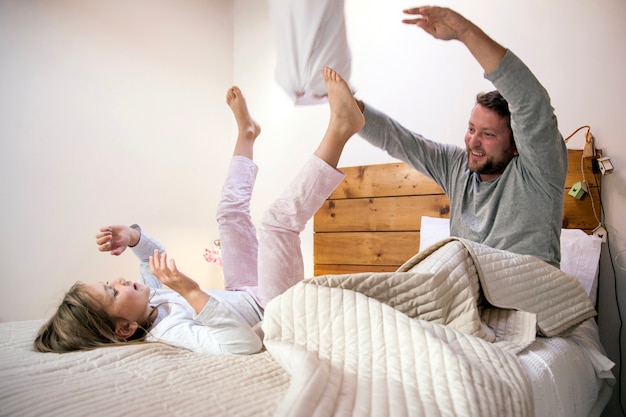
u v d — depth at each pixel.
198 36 3.06
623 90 1.95
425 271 1.01
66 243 2.32
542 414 0.81
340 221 2.54
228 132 3.24
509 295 1.11
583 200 1.95
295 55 1.38
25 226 2.17
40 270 2.21
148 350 1.11
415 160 1.72
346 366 0.76
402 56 2.49
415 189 2.35
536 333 1.12
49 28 2.31
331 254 2.56
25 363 1.00
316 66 1.37
